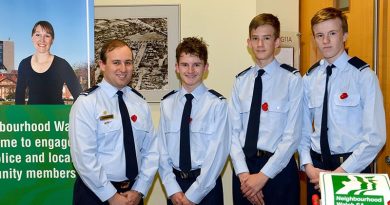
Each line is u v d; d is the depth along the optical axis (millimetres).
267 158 2104
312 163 2047
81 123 1941
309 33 2906
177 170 2168
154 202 2920
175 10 2844
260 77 2188
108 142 2000
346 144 1923
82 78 2434
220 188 2207
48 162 2402
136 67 2869
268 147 2104
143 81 2877
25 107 2391
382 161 2188
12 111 2389
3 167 2398
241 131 2227
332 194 1097
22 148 2395
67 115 2398
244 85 2262
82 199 2000
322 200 1096
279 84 2154
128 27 2859
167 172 2176
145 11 2850
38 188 2408
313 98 2062
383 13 2137
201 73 2186
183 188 2143
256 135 2129
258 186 2033
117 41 2090
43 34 2396
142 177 2076
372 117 1854
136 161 2051
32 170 2404
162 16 2850
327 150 1969
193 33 2873
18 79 2395
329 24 1922
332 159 1964
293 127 2072
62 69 2418
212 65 2885
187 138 2152
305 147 2102
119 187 2006
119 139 2018
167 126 2229
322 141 1982
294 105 2094
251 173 2133
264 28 2125
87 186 1968
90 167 1905
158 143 2209
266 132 2119
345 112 1937
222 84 2891
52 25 2406
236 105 2279
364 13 2334
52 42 2408
